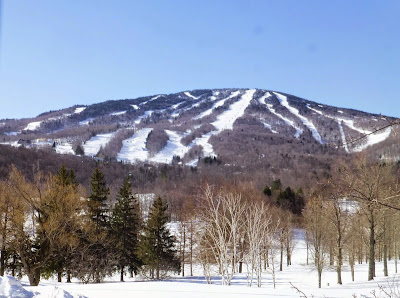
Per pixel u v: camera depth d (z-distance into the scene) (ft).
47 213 68.44
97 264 79.77
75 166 357.61
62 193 71.05
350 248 87.86
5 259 71.26
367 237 78.13
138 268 111.34
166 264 114.52
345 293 38.58
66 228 72.33
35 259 68.03
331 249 93.25
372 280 66.13
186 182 306.96
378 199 19.39
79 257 77.41
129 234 110.11
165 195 247.91
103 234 85.51
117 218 109.70
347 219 67.10
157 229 115.65
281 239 128.47
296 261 166.61
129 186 116.16
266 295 30.96
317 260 86.69
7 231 63.82
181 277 118.01
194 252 122.11
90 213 97.86
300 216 191.42
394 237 86.99
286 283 97.04
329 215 74.74
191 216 110.32
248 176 343.05
